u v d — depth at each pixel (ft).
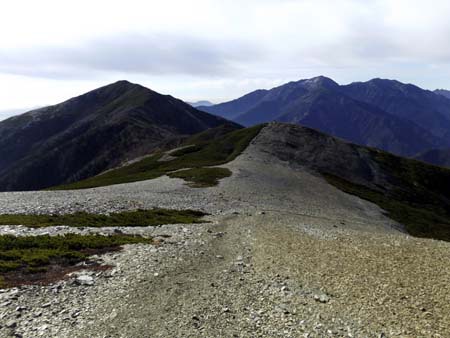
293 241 99.25
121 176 303.48
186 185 204.33
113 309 55.01
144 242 92.63
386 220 197.47
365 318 55.16
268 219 137.90
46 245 81.35
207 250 89.76
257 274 73.20
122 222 120.88
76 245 83.82
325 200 211.20
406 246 89.76
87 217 122.52
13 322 48.73
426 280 67.31
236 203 170.81
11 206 134.72
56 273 66.80
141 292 61.52
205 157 333.21
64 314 52.39
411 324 53.36
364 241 96.94
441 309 57.16
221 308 57.41
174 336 48.73
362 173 315.37
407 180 326.44
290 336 50.03
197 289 64.28
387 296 61.77
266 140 349.20
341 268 75.10
